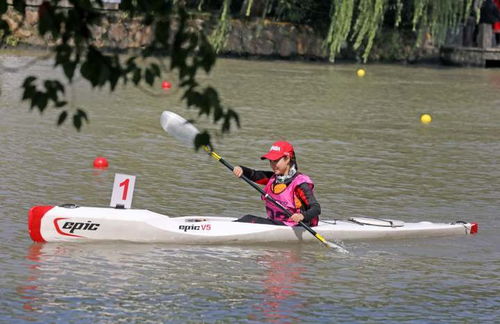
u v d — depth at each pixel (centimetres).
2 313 2420
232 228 3247
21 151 4725
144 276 2814
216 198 3975
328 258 3125
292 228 3284
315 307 2594
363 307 2616
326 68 10375
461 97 8175
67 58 1430
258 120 6231
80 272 2819
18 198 3731
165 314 2481
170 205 3794
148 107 6588
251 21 10919
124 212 3200
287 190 3256
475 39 12194
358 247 3291
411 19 11769
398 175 4653
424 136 5938
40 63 8612
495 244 3425
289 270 2961
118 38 9869
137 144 5150
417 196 4188
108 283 2727
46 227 3109
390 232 3419
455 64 11619
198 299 2620
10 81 7312
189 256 3064
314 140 5569
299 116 6538
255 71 9500
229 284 2773
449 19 10769
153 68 1486
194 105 1515
